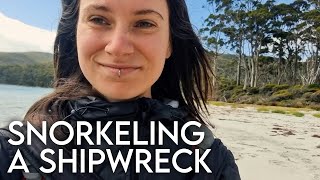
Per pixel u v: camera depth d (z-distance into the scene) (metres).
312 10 11.95
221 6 12.05
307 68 12.03
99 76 0.28
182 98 0.41
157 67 0.29
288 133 3.53
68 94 0.30
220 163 0.32
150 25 0.29
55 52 0.37
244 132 3.45
